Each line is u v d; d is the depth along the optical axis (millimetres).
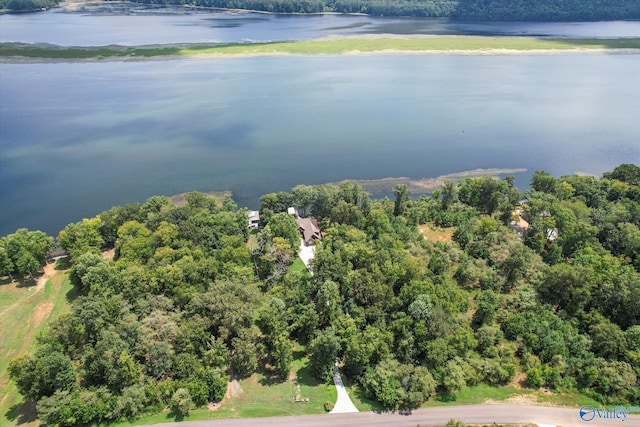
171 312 100562
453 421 79188
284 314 101875
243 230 140000
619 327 98688
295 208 153500
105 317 95375
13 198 168875
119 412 83938
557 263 121250
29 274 127750
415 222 146375
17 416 85875
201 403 87562
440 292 104562
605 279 107750
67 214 161125
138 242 120188
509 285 116812
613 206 144375
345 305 104125
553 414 85812
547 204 142125
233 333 98875
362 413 85938
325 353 91812
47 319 111750
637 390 87688
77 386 86375
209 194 174750
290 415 85500
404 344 93312
